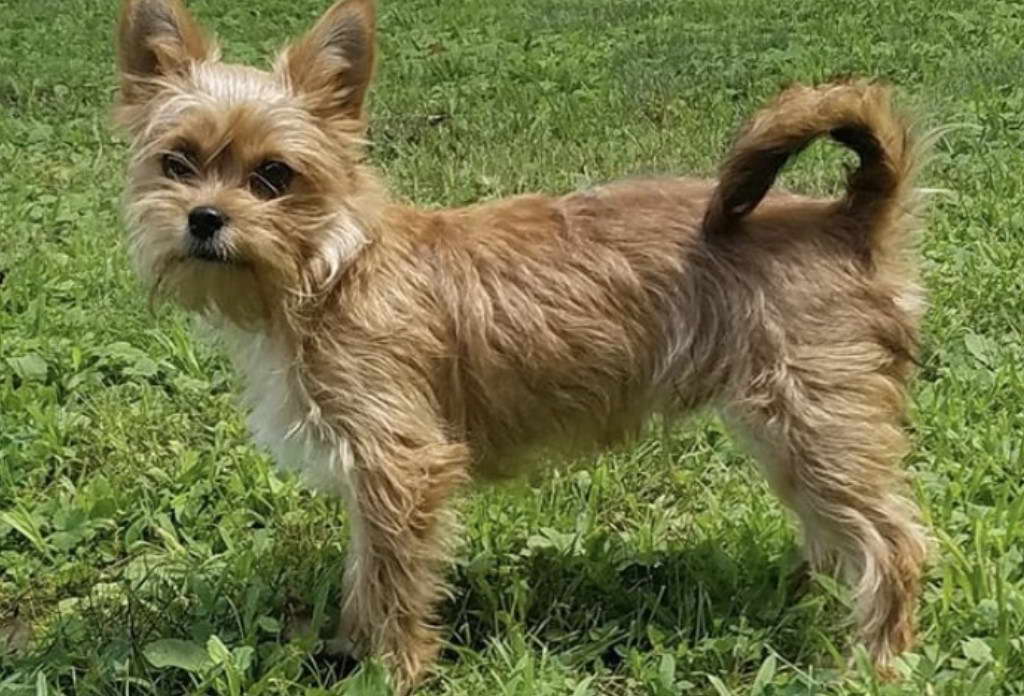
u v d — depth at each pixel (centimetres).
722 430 135
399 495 109
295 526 130
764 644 114
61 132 245
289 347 109
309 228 108
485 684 112
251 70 111
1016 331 159
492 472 116
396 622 112
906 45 293
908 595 111
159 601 121
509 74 288
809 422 109
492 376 111
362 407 108
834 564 114
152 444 144
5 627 122
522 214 113
